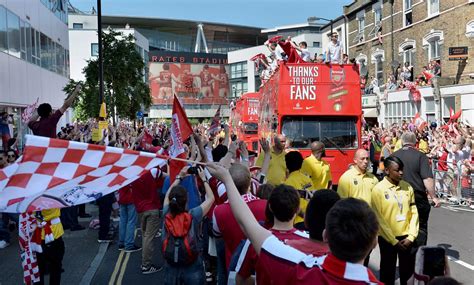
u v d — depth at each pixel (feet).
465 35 82.64
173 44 330.54
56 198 10.09
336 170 44.04
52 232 20.61
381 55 117.60
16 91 69.51
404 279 21.11
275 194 11.64
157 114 273.54
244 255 12.79
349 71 44.70
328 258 7.97
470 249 29.66
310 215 10.36
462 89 78.23
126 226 31.09
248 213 9.32
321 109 44.34
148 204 25.95
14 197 9.02
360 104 44.55
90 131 53.21
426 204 23.32
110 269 27.02
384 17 114.73
